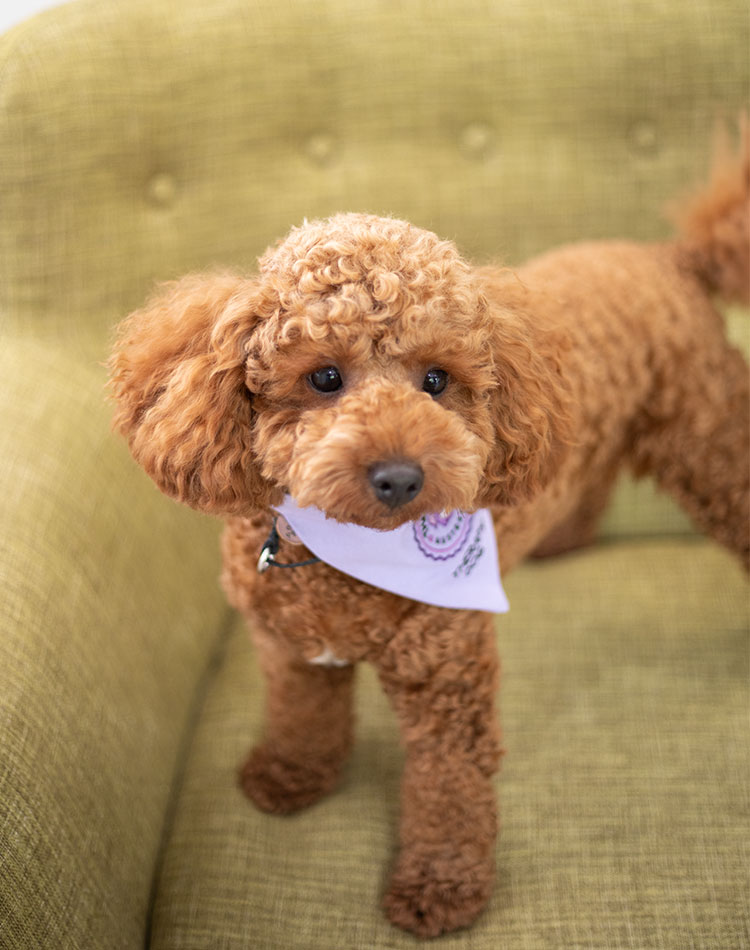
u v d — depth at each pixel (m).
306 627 1.13
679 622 1.56
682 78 1.64
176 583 1.48
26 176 1.44
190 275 1.15
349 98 1.63
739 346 1.65
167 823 1.30
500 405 1.09
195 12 1.54
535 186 1.68
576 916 1.14
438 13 1.62
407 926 1.14
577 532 1.73
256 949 1.11
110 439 1.43
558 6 1.62
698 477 1.48
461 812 1.16
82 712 1.12
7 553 1.14
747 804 1.25
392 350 0.93
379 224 0.99
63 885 0.98
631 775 1.31
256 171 1.62
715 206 1.45
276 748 1.31
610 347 1.35
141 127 1.52
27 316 1.50
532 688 1.46
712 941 1.10
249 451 1.02
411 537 1.08
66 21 1.48
